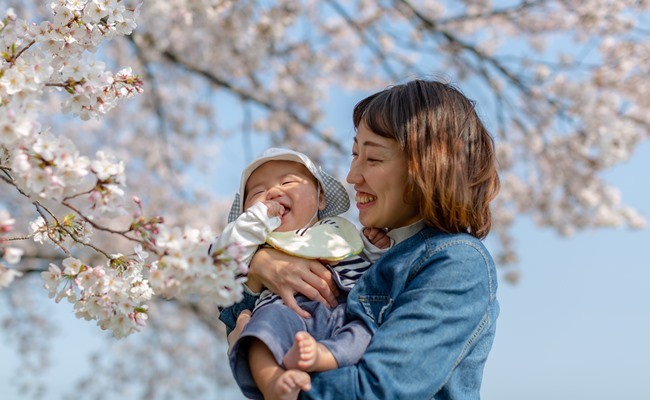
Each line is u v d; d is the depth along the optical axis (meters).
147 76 5.97
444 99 1.45
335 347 1.22
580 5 5.66
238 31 5.45
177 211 6.70
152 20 4.99
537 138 5.84
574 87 5.38
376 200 1.45
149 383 7.80
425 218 1.39
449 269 1.30
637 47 5.61
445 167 1.38
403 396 1.17
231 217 1.74
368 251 1.54
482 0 6.10
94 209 1.19
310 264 1.46
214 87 6.12
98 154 1.21
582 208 5.88
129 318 1.43
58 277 1.42
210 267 1.13
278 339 1.25
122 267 1.48
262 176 1.65
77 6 1.57
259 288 1.53
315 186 1.67
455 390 1.27
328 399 1.17
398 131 1.40
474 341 1.29
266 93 6.22
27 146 1.18
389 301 1.32
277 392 1.17
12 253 1.17
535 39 6.34
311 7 6.76
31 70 1.28
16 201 6.06
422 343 1.21
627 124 5.21
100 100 1.54
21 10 5.42
